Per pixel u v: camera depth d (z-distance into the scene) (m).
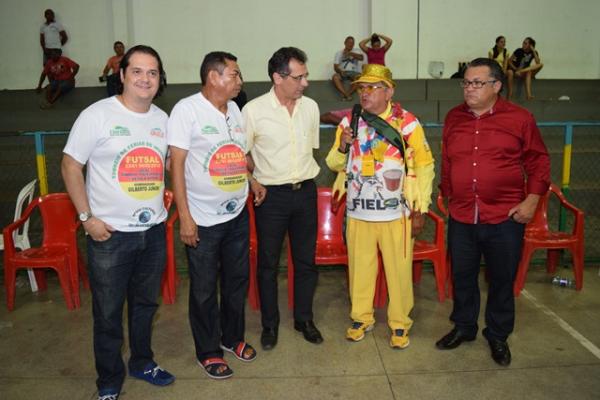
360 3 9.78
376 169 2.86
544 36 10.11
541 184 2.70
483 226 2.81
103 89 9.43
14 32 9.75
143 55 2.22
